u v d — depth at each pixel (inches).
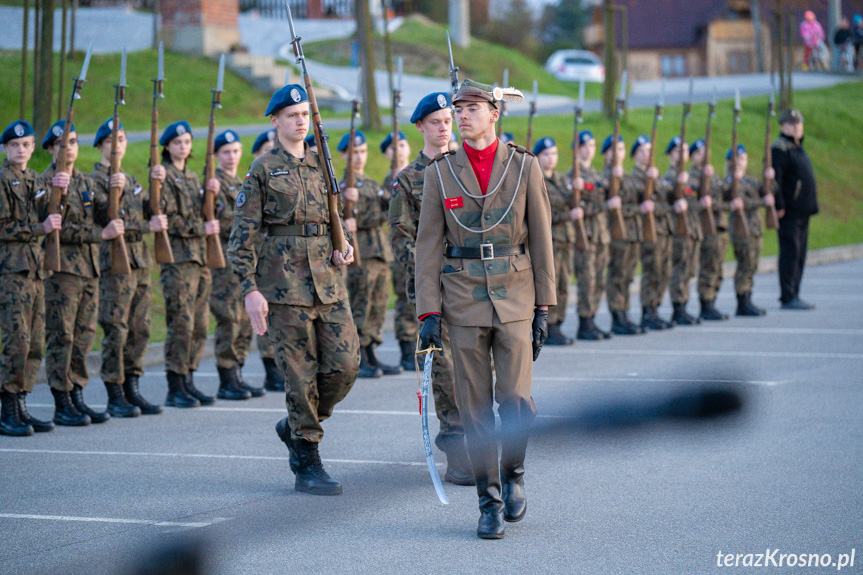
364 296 638.5
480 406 318.3
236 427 498.3
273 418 521.7
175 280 550.0
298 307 366.9
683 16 3533.5
